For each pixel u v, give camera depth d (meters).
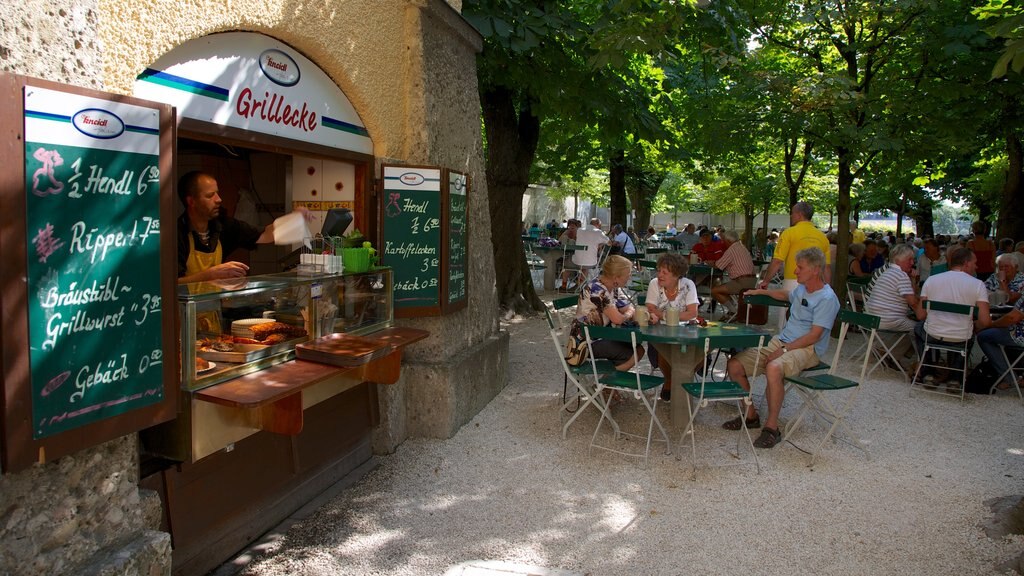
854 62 9.05
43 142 2.13
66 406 2.24
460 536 3.74
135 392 2.49
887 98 8.57
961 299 6.54
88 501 2.41
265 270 5.07
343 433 4.46
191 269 3.88
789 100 8.61
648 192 25.00
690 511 4.05
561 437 5.29
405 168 4.86
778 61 10.55
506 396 6.41
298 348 3.64
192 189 3.83
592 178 31.94
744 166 16.36
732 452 5.00
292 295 3.69
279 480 3.81
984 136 10.73
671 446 5.10
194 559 3.19
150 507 2.80
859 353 8.54
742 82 8.73
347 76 4.30
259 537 3.67
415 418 5.25
